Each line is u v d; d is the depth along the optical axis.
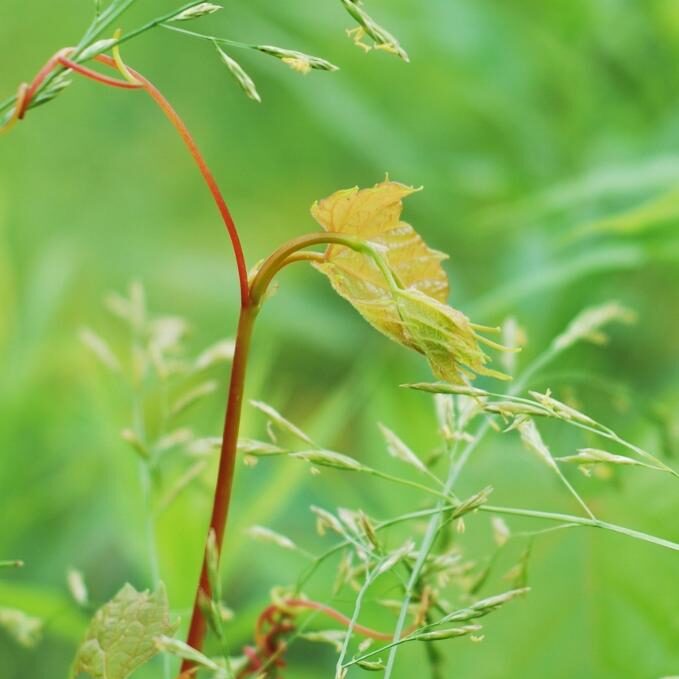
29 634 0.65
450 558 0.61
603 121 1.18
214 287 1.44
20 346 1.02
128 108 1.76
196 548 0.73
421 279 0.59
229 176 1.68
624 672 0.67
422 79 1.29
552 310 1.00
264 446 0.59
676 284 1.09
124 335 1.31
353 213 0.58
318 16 1.25
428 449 0.75
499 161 1.21
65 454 1.01
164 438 0.65
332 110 1.24
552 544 0.68
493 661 0.67
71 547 0.99
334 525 0.60
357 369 1.16
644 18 1.16
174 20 0.58
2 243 1.09
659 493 0.69
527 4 1.19
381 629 0.68
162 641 0.58
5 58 1.74
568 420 0.59
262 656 0.62
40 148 1.67
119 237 1.59
